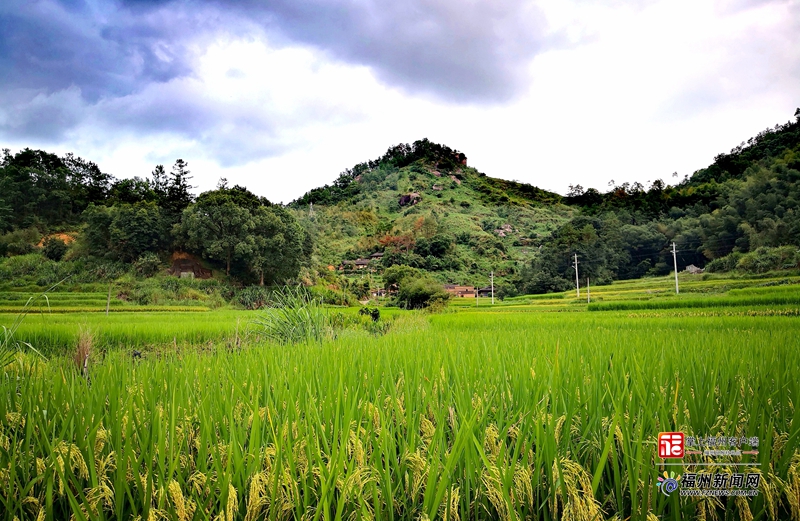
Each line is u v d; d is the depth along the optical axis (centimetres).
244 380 423
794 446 263
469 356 524
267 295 5172
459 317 2470
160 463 243
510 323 1986
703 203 9094
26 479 265
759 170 8181
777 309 2711
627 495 257
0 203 6469
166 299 4856
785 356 484
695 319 1853
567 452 270
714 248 7144
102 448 282
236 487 243
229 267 6072
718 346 562
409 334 1042
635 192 12581
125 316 2697
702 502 241
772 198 6831
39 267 5300
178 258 6162
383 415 282
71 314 2908
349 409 290
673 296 5228
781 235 6381
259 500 226
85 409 312
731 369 411
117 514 236
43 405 333
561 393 337
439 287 5003
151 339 1439
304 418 296
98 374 413
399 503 247
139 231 5819
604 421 294
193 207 6078
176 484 227
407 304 5047
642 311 3084
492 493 234
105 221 5881
